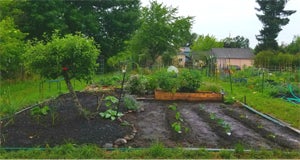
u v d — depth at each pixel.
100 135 7.59
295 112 11.55
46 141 7.25
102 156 6.52
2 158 6.34
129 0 37.44
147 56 37.06
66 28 31.80
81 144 7.13
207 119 10.02
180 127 8.71
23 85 18.23
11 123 8.52
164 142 7.59
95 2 35.75
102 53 37.00
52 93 15.00
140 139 7.81
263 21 49.31
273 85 17.94
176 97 13.82
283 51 49.94
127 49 36.50
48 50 8.48
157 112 11.05
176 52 38.84
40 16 29.69
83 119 8.76
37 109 9.32
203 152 6.76
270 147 7.48
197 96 13.91
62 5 32.41
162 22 36.38
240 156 6.71
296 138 8.36
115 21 36.09
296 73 24.78
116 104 11.11
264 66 39.00
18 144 7.04
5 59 16.88
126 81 16.44
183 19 37.03
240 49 60.31
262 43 49.84
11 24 18.88
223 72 27.02
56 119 8.88
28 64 8.70
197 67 38.09
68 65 8.73
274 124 9.88
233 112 11.38
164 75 14.66
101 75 26.16
